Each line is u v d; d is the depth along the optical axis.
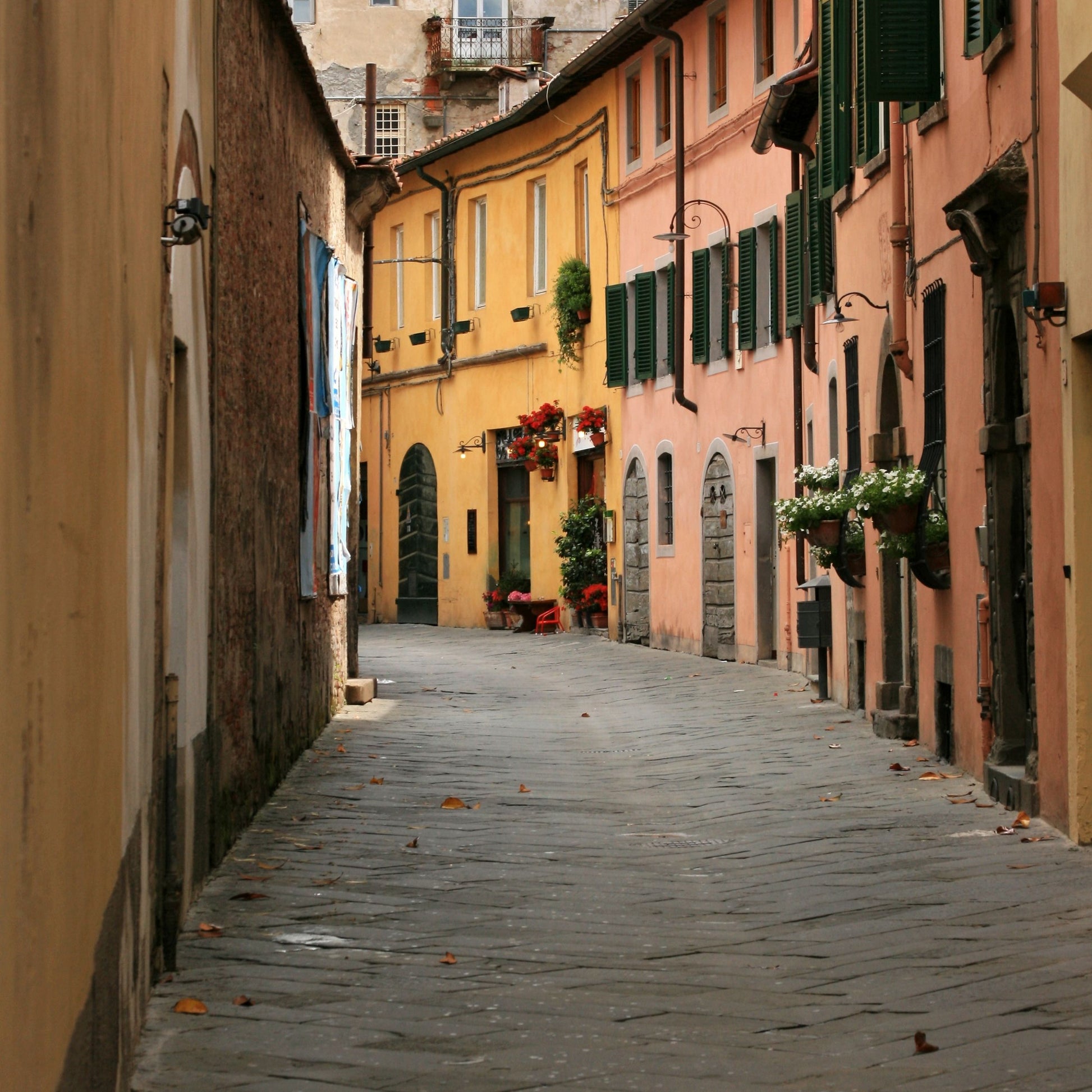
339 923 11.55
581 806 17.52
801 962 10.39
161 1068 8.12
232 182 14.69
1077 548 13.99
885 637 23.30
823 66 26.77
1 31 4.40
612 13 68.62
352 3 69.06
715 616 39.09
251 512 15.93
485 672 37.28
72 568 5.76
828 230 28.84
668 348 42.09
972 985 9.70
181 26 11.41
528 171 51.28
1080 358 13.95
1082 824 14.03
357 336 29.77
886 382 23.06
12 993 4.60
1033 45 14.93
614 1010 9.27
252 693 16.02
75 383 5.82
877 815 16.31
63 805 5.57
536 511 51.06
